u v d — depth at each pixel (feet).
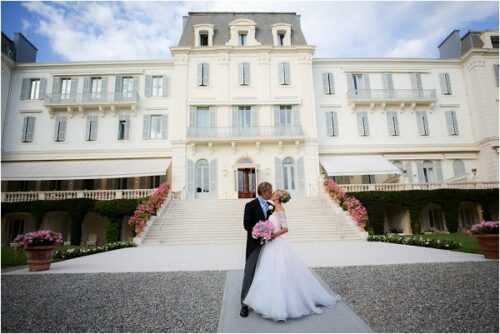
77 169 68.13
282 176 70.95
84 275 21.27
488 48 76.48
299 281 13.23
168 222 51.13
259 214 13.75
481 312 12.50
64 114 74.74
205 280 19.40
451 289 15.88
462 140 77.46
